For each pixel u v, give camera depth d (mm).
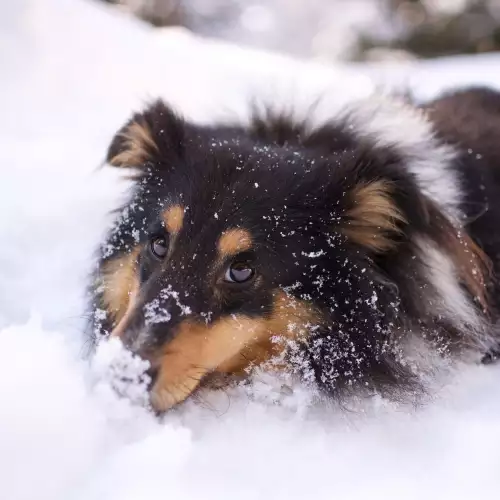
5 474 609
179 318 675
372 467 645
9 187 1016
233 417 692
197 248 690
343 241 712
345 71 1666
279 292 696
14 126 1220
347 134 796
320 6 3658
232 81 1454
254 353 705
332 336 707
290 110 835
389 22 3287
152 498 608
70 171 1061
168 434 645
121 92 1383
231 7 3783
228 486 623
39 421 634
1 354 677
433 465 646
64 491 609
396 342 720
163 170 743
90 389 659
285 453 655
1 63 1400
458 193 792
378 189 711
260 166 719
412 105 889
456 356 751
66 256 904
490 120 885
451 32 3164
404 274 728
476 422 687
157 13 3438
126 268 736
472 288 755
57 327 796
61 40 1524
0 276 873
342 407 708
